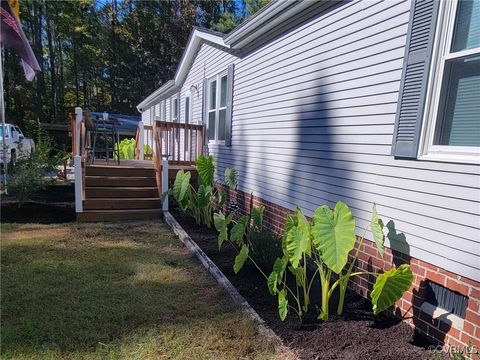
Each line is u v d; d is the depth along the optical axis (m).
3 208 6.85
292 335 2.69
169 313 3.02
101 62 25.81
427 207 2.60
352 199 3.49
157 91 13.41
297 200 4.59
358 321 2.92
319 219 2.70
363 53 3.32
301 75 4.47
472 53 2.31
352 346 2.52
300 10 4.40
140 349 2.48
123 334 2.67
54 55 26.11
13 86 22.44
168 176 7.38
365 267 3.30
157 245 5.02
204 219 6.21
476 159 2.24
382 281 2.42
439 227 2.50
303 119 4.42
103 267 4.04
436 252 2.53
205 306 3.16
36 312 2.94
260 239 4.18
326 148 3.94
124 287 3.53
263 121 5.59
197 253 4.57
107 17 26.28
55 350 2.43
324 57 3.98
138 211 6.64
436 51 2.54
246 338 2.63
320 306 3.20
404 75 2.79
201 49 9.06
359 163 3.38
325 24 3.96
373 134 3.18
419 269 2.68
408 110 2.75
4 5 4.95
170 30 24.09
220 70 7.64
